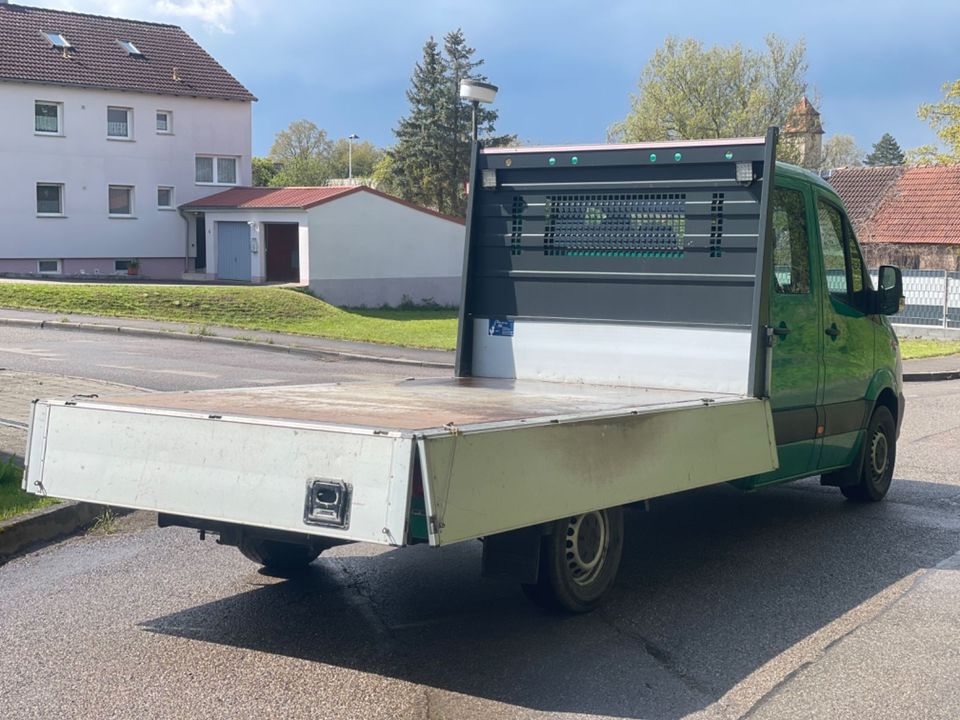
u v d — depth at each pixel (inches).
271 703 188.2
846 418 340.8
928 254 1733.5
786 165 312.8
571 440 206.8
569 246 309.9
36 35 1918.1
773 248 293.3
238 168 2086.6
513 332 318.0
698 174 289.3
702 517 351.9
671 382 293.1
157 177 1972.2
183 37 2117.4
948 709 190.7
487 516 187.2
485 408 226.7
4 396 523.5
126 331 1007.0
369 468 179.8
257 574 273.0
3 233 1802.4
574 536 235.8
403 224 1829.5
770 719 185.2
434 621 236.4
